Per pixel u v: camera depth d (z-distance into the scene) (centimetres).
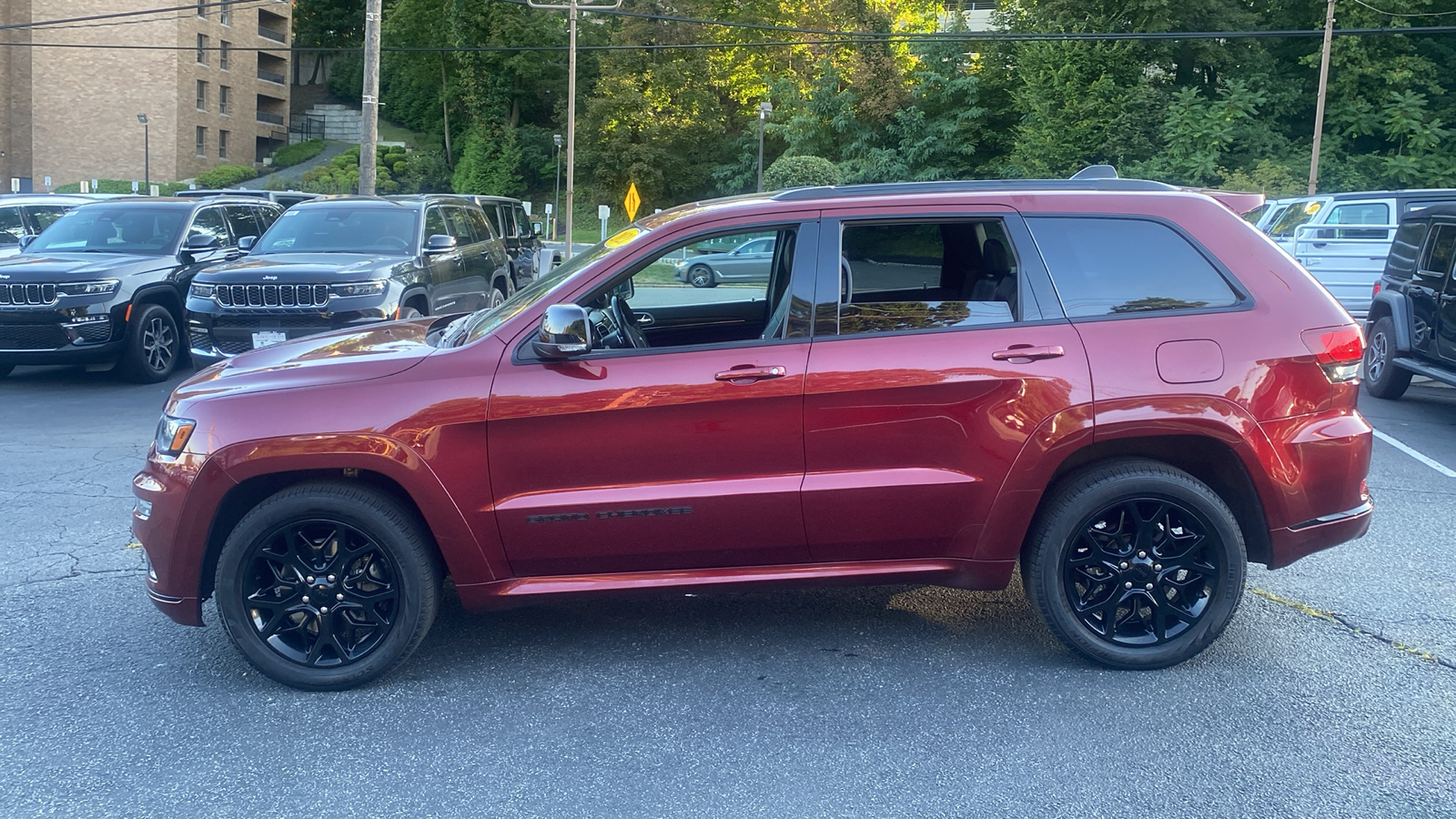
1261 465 403
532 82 6662
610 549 407
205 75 5947
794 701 393
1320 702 391
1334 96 4275
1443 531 611
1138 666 414
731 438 399
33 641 454
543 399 394
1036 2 4666
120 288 1111
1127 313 407
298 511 393
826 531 409
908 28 5288
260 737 368
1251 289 412
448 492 393
